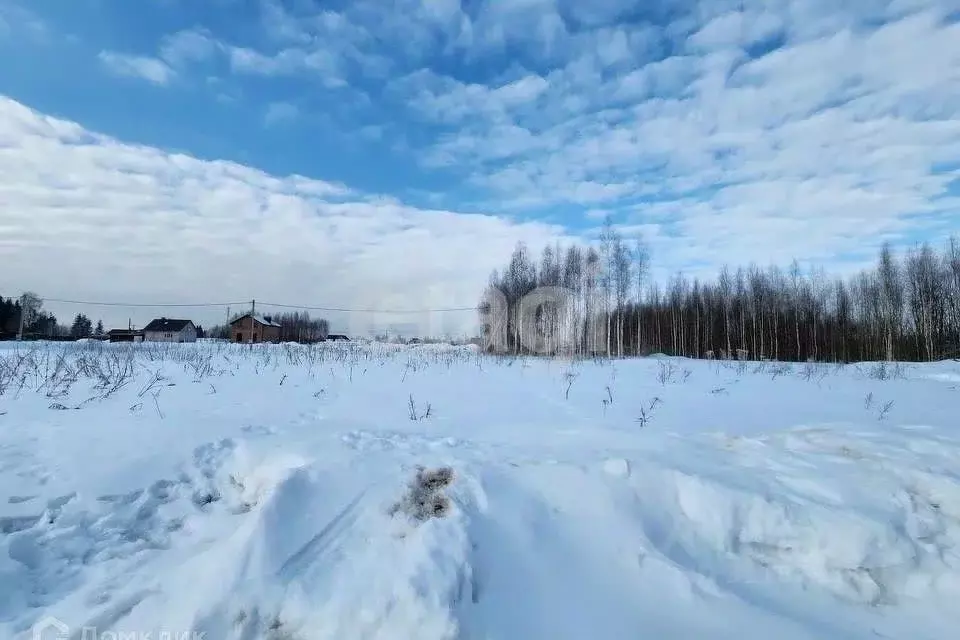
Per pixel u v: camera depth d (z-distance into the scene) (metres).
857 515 3.36
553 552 3.20
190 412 6.02
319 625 2.55
